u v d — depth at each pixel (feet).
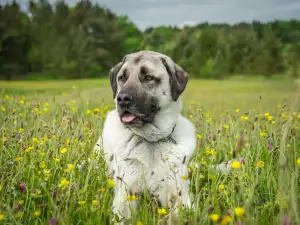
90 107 25.38
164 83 13.70
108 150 14.06
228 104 38.19
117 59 257.96
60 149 13.34
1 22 194.90
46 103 21.70
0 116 19.44
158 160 13.14
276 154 13.80
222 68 209.05
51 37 219.41
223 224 8.15
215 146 15.79
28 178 12.05
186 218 9.77
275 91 70.49
